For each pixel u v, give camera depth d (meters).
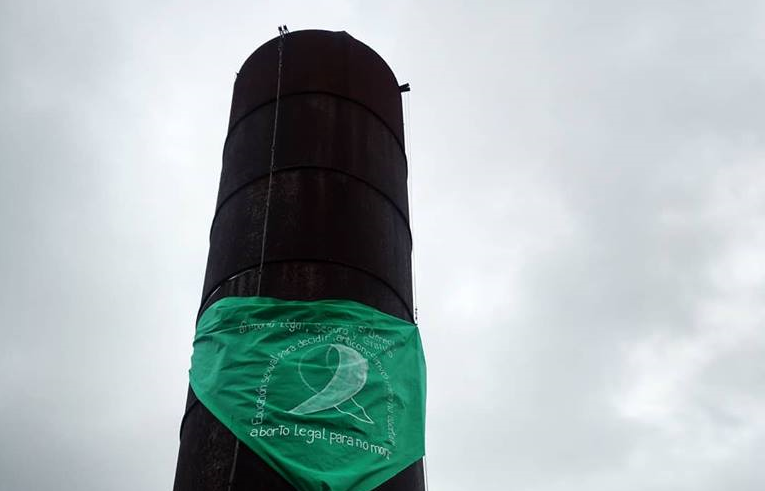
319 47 18.95
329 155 16.66
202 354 14.10
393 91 19.91
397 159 18.44
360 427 12.90
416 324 16.09
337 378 13.34
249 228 15.61
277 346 13.56
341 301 14.39
